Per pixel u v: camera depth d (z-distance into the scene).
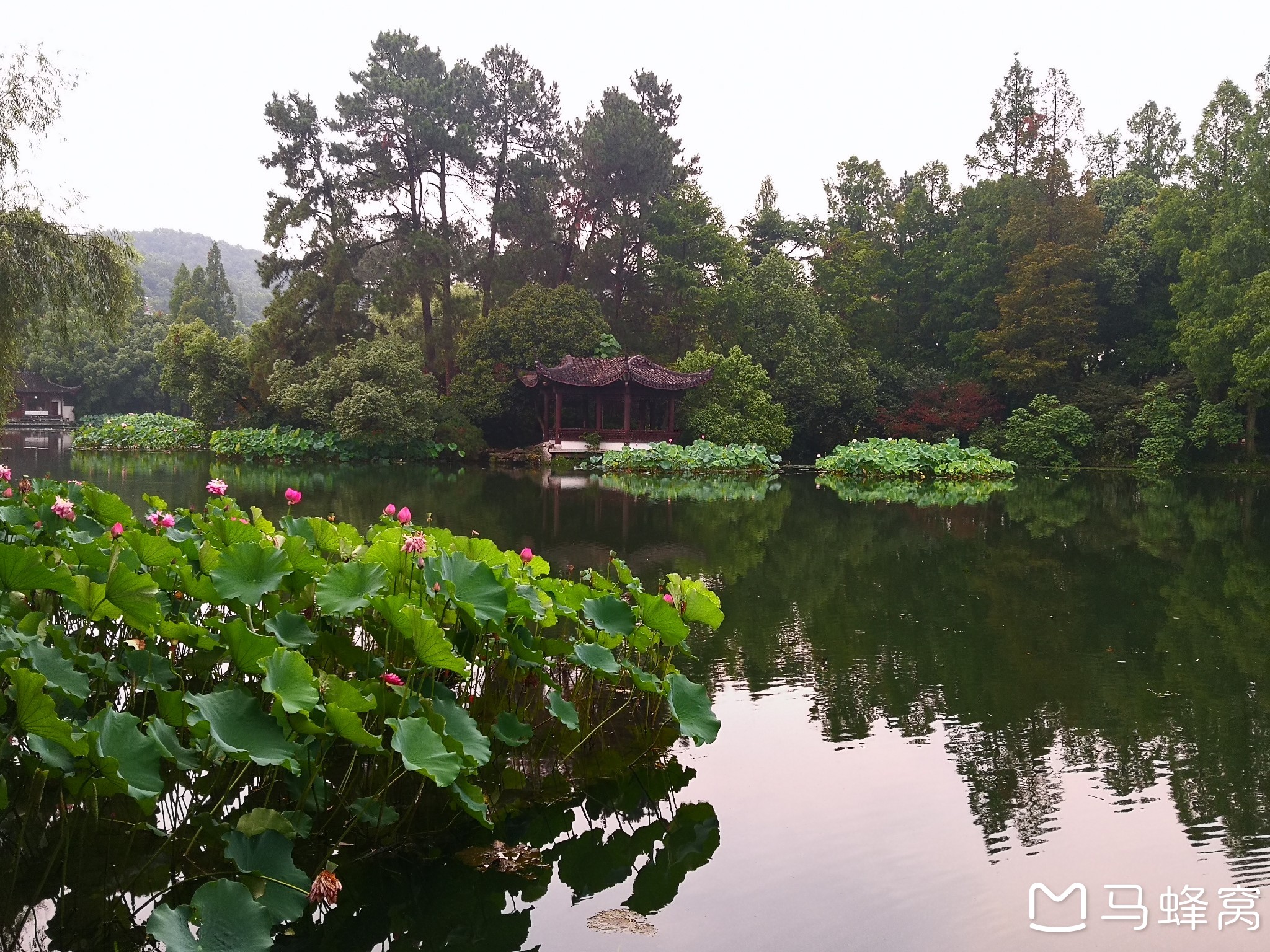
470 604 4.45
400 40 38.09
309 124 36.59
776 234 51.25
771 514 18.02
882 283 47.81
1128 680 6.63
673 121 43.69
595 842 4.13
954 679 6.64
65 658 3.82
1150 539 14.61
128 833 3.83
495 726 4.54
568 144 39.12
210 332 37.91
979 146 47.03
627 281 41.19
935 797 4.62
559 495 21.47
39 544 5.70
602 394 34.31
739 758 5.13
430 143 36.84
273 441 33.50
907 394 41.72
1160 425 34.78
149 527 5.79
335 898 3.37
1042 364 38.28
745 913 3.54
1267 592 10.10
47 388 62.28
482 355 35.94
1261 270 33.38
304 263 37.94
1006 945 3.32
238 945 2.88
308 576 4.74
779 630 8.16
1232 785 4.74
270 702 4.66
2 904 3.33
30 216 13.20
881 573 11.16
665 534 14.48
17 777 3.97
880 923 3.46
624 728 5.54
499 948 3.29
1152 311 40.06
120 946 3.12
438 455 34.22
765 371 36.25
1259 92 32.81
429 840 4.09
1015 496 23.28
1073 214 40.28
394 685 4.01
